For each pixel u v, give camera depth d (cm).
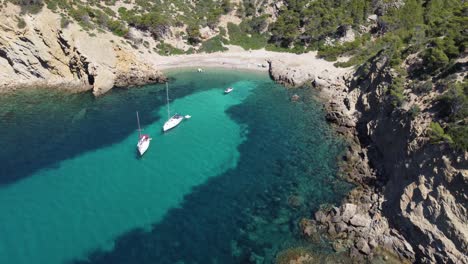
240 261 4253
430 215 4147
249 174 5788
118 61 9088
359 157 6034
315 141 6650
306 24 11156
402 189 4625
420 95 5594
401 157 5084
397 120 5644
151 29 10606
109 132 7088
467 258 3759
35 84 8881
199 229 4738
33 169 5972
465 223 3862
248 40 11369
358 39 10394
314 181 5534
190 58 10625
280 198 5212
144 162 6156
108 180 5703
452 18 7144
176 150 6506
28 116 7594
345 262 4178
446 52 5850
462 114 4516
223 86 9219
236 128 7225
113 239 4622
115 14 10481
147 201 5256
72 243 4569
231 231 4688
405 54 6838
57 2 9194
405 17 10444
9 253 4425
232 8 12019
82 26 9088
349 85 8388
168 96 8631
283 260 4219
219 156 6309
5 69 8762
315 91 8706
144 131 7125
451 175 4091
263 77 9750
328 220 4678
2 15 8388
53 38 8631
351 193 5181
